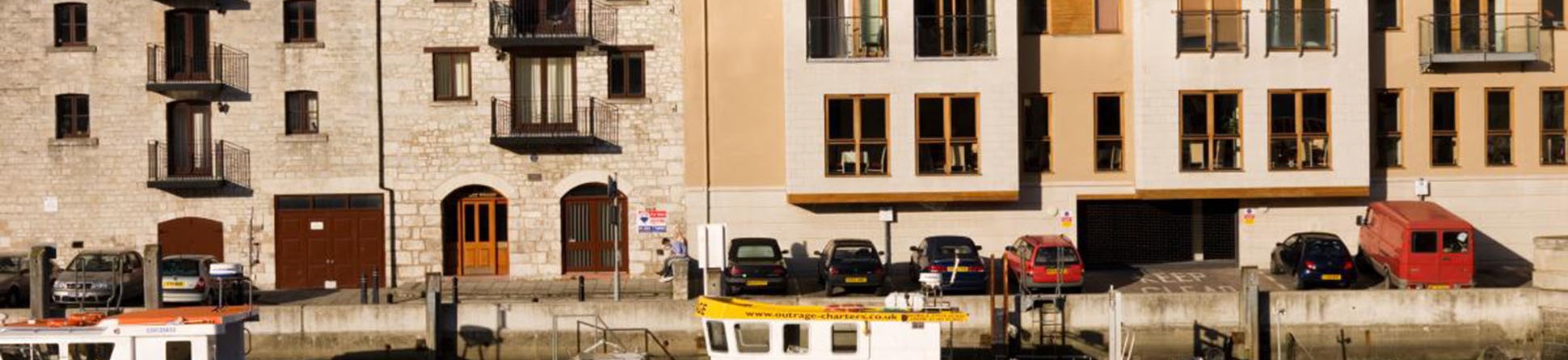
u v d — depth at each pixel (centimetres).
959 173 3959
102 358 2998
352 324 3469
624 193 4059
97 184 4041
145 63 4019
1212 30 3947
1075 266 3594
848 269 3625
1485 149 4066
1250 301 3469
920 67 3934
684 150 4056
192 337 3000
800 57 3938
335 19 4025
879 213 4047
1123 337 3484
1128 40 4031
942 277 3619
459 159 4053
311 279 4062
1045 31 4038
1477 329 3519
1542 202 4075
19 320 3334
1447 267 3625
